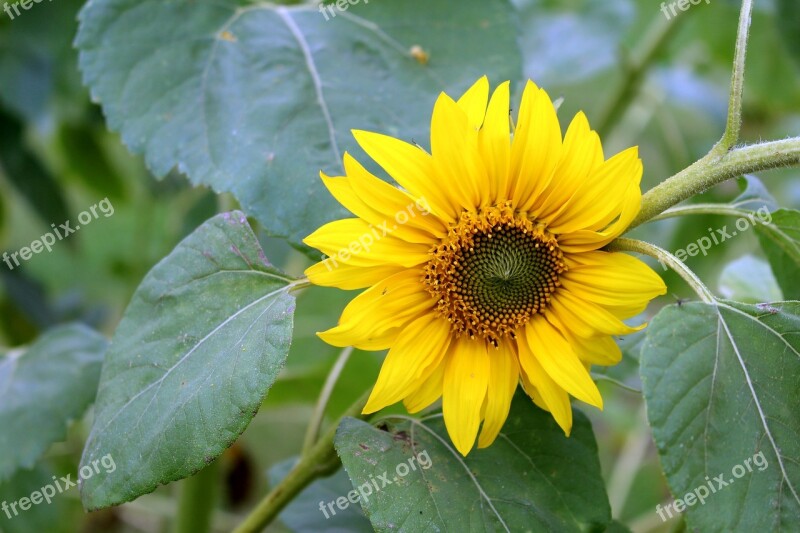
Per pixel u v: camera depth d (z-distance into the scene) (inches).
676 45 56.9
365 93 33.5
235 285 29.6
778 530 26.4
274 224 31.8
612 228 28.0
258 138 32.6
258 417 51.4
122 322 30.0
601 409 28.0
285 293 29.3
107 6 33.9
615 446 57.6
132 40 33.8
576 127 28.2
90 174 53.7
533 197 28.6
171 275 30.0
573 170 28.3
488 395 28.6
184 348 29.4
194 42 33.9
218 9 34.3
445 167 28.2
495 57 34.4
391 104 33.5
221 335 29.2
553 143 28.2
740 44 28.3
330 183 28.3
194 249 30.0
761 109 57.1
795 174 57.1
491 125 28.2
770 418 26.9
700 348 27.1
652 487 50.1
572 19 52.9
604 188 28.1
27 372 36.0
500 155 28.4
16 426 35.2
